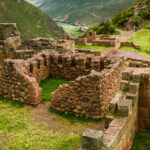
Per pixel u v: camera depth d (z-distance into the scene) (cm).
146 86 1170
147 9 8694
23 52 2298
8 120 1162
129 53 3756
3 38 2884
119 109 958
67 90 1230
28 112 1273
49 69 1786
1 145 952
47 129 1109
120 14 9362
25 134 1041
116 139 809
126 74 1173
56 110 1288
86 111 1213
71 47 2825
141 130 1248
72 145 948
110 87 1345
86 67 1695
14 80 1379
